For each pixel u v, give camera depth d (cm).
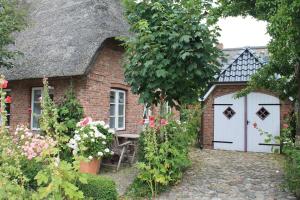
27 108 1304
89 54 1116
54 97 1230
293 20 577
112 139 983
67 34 1276
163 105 859
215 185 782
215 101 1423
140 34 809
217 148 1407
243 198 691
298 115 798
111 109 1312
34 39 1370
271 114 1335
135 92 848
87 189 639
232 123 1391
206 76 824
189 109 1067
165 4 844
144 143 818
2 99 503
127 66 841
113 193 659
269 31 640
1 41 1079
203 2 843
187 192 739
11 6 1198
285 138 918
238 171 914
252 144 1351
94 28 1216
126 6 878
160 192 747
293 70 862
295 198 680
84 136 885
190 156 1162
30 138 739
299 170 651
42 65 1204
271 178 834
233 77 1371
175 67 786
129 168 995
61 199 502
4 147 509
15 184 477
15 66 1277
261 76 908
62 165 534
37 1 1681
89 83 1177
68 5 1460
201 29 786
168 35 790
